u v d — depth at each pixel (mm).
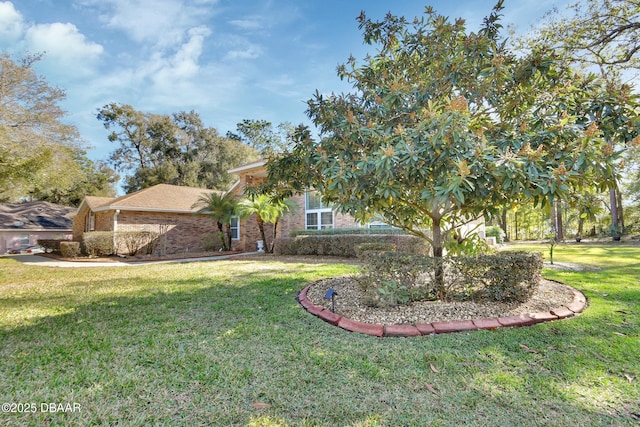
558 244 19062
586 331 3533
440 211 5539
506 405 2279
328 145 4562
